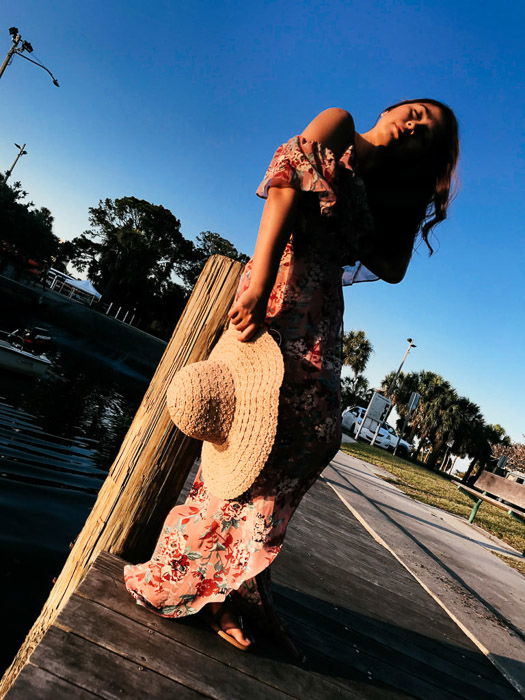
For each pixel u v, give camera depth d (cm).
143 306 6775
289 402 148
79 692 124
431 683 203
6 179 4394
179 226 7138
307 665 174
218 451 153
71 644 139
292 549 343
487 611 349
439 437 4434
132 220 6981
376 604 285
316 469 154
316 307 153
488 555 629
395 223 177
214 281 208
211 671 148
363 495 725
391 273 183
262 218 140
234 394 148
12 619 337
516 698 223
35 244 4644
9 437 1002
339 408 158
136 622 157
